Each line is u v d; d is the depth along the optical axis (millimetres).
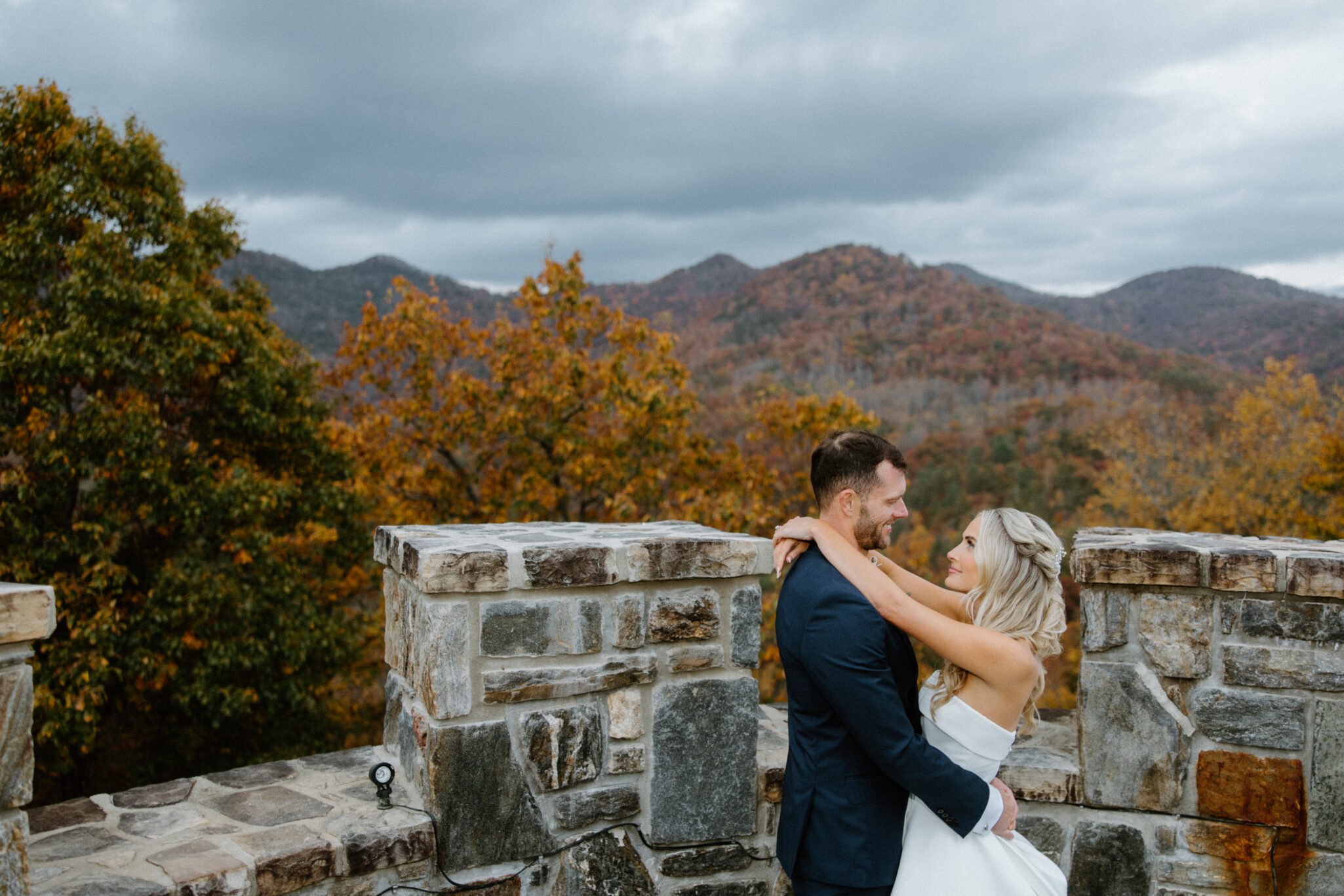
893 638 2012
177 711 9703
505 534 2498
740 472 13422
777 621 2098
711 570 2381
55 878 1853
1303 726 2414
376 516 11781
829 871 1997
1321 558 2338
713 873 2496
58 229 8469
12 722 1552
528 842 2254
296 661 9133
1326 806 2404
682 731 2412
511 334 13305
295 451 10312
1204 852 2510
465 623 2152
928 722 2080
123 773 9734
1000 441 71375
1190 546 2533
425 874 2154
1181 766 2512
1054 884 2047
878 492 2109
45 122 8633
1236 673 2455
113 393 8570
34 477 7953
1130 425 30719
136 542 9078
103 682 7992
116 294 7875
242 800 2262
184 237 9203
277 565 9383
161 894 1801
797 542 2174
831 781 2018
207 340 8602
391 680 2568
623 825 2389
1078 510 52531
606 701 2330
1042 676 2070
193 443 8859
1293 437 25016
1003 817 2004
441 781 2152
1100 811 2594
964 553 2180
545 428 12656
